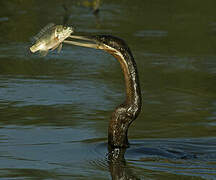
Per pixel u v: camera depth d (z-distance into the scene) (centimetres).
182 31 6075
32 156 2752
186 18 6719
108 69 4631
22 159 2711
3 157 2731
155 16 6756
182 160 2727
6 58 4769
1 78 4222
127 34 5778
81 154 2792
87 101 3738
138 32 5903
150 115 3509
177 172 2558
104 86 4125
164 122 3369
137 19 6531
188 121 3378
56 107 3581
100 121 3328
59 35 2509
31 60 4766
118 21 6350
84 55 5044
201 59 5041
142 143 2972
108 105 3662
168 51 5281
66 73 4444
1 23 5975
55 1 7244
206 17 6825
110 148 2886
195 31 6097
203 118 3450
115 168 2611
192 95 3969
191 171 2570
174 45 5500
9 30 5712
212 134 3130
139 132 3169
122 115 2884
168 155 2792
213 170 2592
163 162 2692
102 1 7500
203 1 7756
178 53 5219
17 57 4822
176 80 4369
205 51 5338
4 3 7006
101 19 6400
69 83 4162
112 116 2905
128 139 3041
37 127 3181
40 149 2852
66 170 2578
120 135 2892
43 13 6512
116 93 3959
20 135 3048
